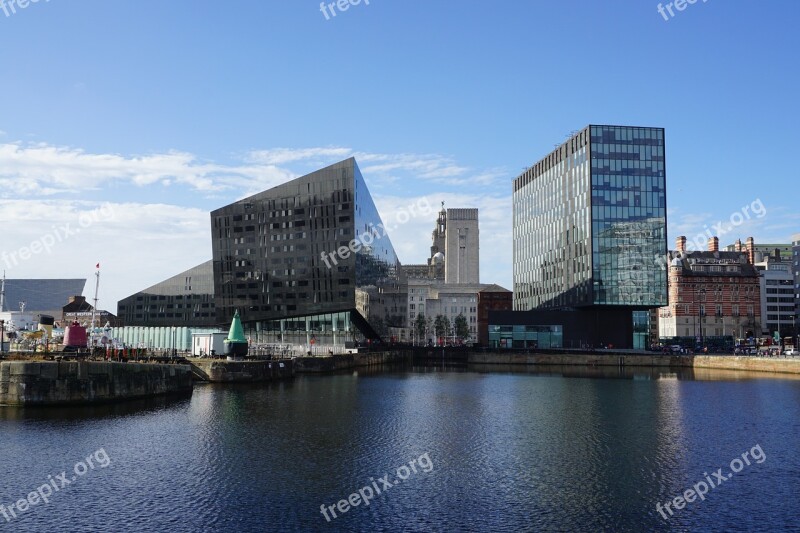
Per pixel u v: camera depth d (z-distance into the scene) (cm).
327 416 6197
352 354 13950
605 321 16962
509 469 4234
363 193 15662
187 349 12825
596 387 9600
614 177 15838
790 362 12375
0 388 5975
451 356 18225
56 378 6122
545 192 19012
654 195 15888
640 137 15975
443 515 3353
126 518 3231
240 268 15362
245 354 9938
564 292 17400
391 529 3148
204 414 6103
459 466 4300
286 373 10519
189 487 3731
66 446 4628
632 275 15675
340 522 3234
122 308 19750
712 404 7425
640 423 6009
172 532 3058
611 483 3931
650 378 11425
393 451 4700
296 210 14925
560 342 17100
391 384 9894
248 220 15338
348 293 14425
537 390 9106
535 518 3322
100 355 7519
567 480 3984
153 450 4566
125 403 6612
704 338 19875
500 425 5859
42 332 10906
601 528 3195
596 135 15875
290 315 14900
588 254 15850
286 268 14950
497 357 15938
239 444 4809
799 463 4441
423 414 6494
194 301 19112
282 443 4884
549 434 5425
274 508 3409
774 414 6612
